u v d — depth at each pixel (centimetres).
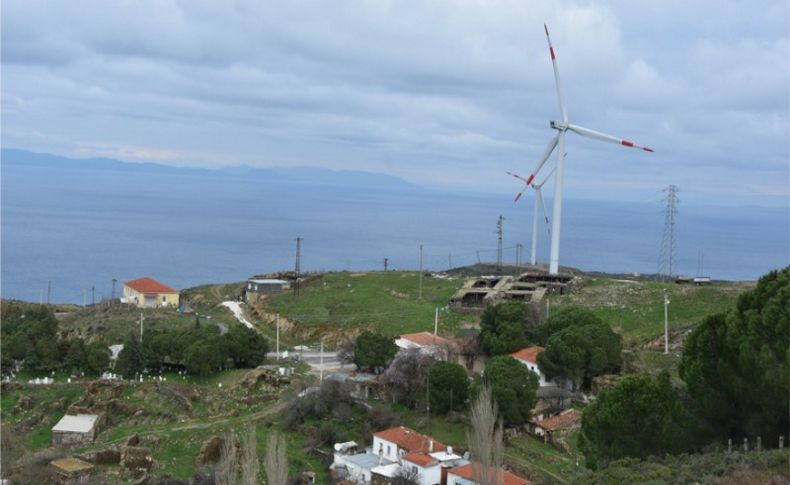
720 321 6869
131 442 10075
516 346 12200
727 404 6569
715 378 6669
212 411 11375
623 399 6675
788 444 6088
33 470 9219
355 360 12681
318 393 10869
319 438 10000
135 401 11981
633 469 5825
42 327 14138
